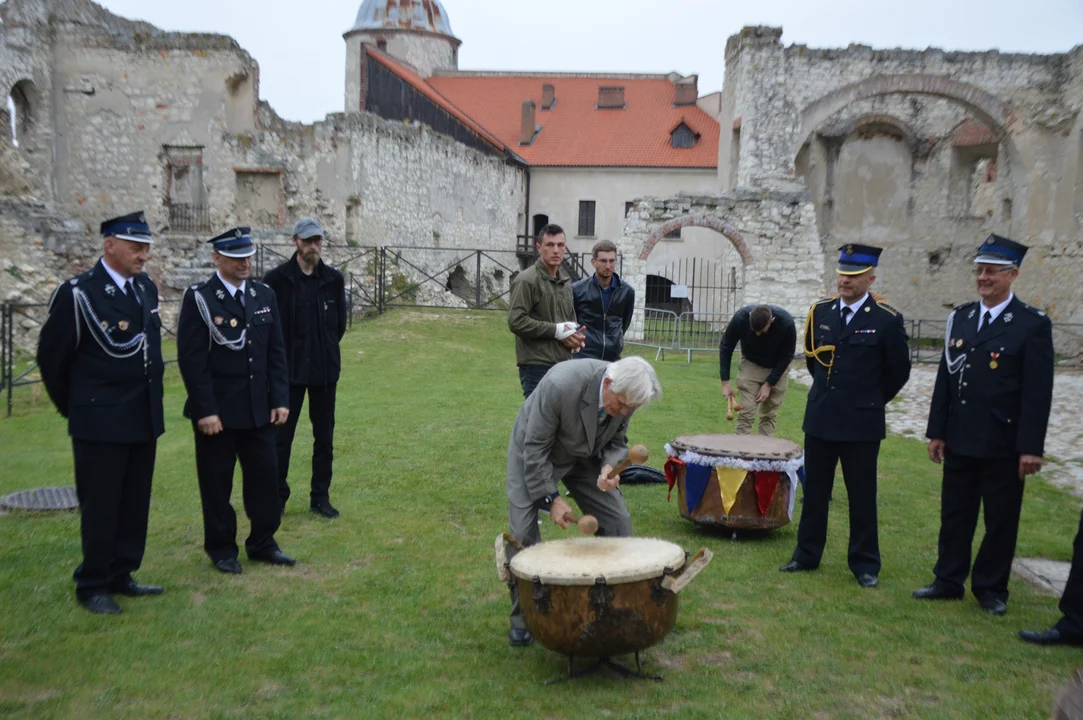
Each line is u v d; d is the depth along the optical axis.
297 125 24.72
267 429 5.63
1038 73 23.94
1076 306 23.06
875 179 27.50
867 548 5.64
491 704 3.89
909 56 23.94
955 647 4.61
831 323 5.72
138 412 4.91
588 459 4.64
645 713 3.82
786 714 3.85
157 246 23.59
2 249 20.02
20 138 24.47
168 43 24.59
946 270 27.47
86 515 4.80
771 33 23.80
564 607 3.83
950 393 5.32
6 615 4.69
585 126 41.75
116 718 3.69
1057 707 2.18
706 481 6.47
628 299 7.65
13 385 11.30
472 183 33.66
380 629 4.71
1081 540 4.64
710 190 39.09
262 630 4.65
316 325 6.62
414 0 45.62
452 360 15.84
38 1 24.11
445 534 6.39
